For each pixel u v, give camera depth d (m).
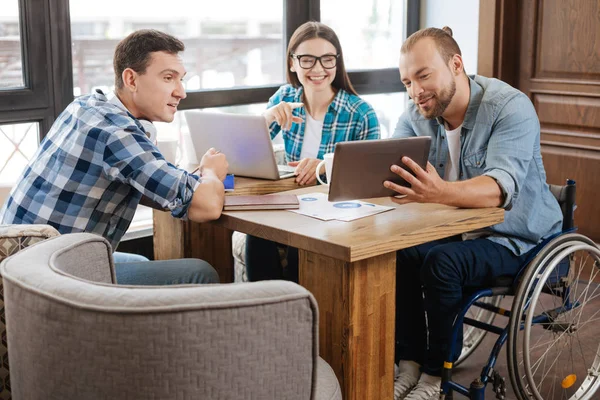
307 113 2.90
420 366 2.33
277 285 1.13
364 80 4.09
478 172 2.28
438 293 2.12
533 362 2.68
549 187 2.37
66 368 1.12
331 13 3.95
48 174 1.95
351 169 1.81
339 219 1.87
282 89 2.99
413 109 2.45
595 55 3.69
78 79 3.09
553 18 3.84
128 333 1.07
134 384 1.09
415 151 1.87
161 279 2.09
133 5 3.20
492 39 3.95
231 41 3.54
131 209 2.05
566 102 3.84
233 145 2.38
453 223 1.86
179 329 1.07
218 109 3.55
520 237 2.24
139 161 1.86
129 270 2.11
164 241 2.58
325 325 1.82
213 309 1.08
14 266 1.24
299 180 2.40
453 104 2.26
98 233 2.00
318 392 1.42
